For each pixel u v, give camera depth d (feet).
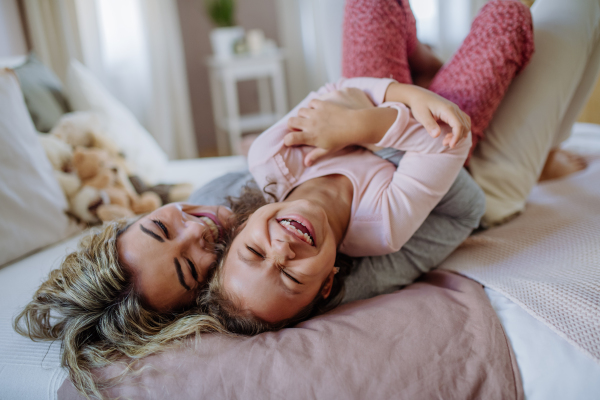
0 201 3.62
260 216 2.47
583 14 3.62
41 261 3.58
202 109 11.89
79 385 2.23
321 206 2.78
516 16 3.34
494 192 3.68
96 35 9.01
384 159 3.13
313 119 2.91
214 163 5.89
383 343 2.21
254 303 2.36
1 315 2.84
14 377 2.38
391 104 2.93
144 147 5.41
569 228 3.19
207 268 2.65
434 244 3.17
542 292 2.48
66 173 4.33
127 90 9.62
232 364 2.17
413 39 3.94
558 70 3.63
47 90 4.98
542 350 2.19
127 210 4.41
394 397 2.00
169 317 2.56
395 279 3.09
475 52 3.46
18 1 8.34
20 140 3.87
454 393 2.04
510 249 3.17
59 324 2.59
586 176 4.12
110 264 2.49
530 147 3.69
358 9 3.62
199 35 11.39
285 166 3.02
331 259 2.48
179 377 2.16
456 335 2.26
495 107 3.57
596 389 2.00
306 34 10.61
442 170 2.80
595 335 2.13
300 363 2.12
